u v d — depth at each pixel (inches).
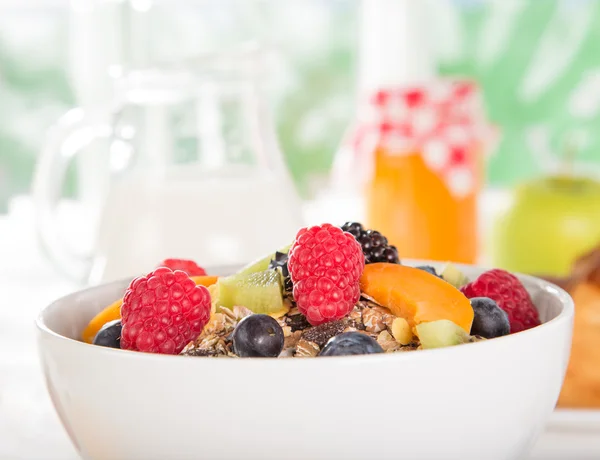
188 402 14.2
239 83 26.9
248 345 15.4
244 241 24.8
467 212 30.6
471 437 14.5
